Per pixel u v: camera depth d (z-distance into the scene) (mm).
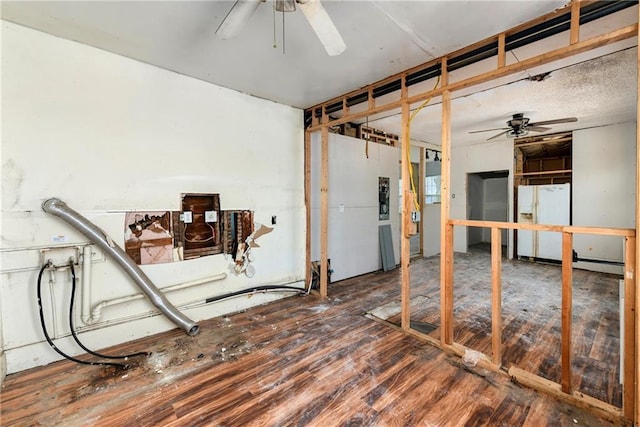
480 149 6828
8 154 2166
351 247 4926
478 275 5016
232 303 3432
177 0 1911
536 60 2043
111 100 2596
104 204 2580
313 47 2475
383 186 5535
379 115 4570
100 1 1913
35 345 2291
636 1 1760
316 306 3623
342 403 1906
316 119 4000
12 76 2170
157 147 2863
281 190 3922
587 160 5402
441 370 2268
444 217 2594
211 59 2699
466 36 2307
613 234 1772
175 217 2990
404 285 2916
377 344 2672
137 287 2758
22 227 2223
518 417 1782
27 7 1975
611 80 3227
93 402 1921
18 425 1738
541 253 5965
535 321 3123
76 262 2439
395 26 2168
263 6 1922
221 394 2002
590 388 2033
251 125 3580
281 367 2311
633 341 1709
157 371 2262
